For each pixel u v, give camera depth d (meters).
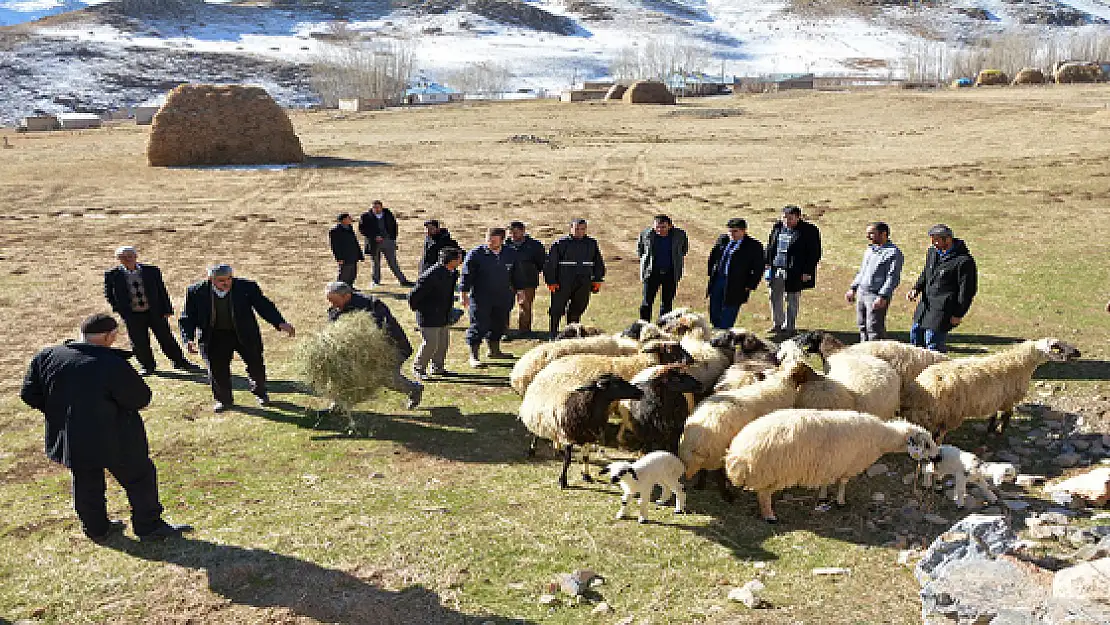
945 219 21.02
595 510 6.92
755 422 6.58
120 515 6.82
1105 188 23.75
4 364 11.30
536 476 7.66
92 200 29.03
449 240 13.89
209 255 19.52
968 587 5.11
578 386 7.37
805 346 8.62
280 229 23.14
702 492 7.27
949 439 8.34
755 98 90.38
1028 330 11.98
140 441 6.27
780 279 11.98
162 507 6.55
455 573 5.91
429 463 7.96
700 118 64.12
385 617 5.41
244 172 36.28
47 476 7.70
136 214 26.05
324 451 8.24
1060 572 5.07
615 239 20.72
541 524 6.66
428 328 10.40
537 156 40.88
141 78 170.88
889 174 29.66
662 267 11.78
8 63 167.00
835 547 6.23
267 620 5.39
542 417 7.43
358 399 8.67
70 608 5.53
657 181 31.12
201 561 6.08
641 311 12.09
